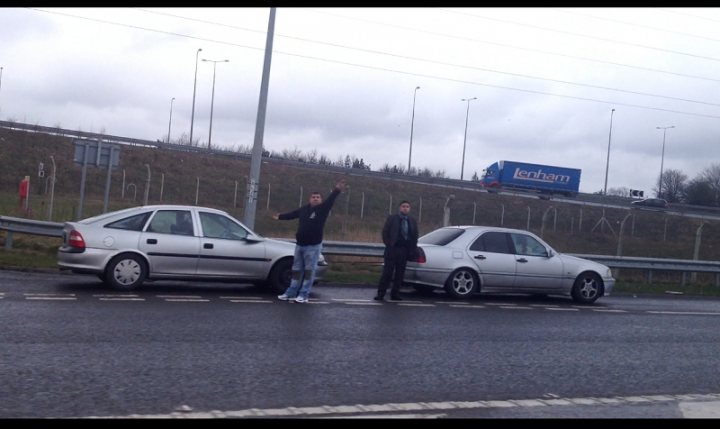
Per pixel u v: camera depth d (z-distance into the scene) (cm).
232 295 1429
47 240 2069
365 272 1958
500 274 1623
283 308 1299
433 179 5472
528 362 986
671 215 4912
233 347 962
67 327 1017
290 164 5303
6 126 4884
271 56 1959
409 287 1742
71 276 1548
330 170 5284
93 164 1905
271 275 1482
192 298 1348
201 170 4884
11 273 1540
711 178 7594
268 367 870
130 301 1262
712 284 2441
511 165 6041
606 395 837
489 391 823
